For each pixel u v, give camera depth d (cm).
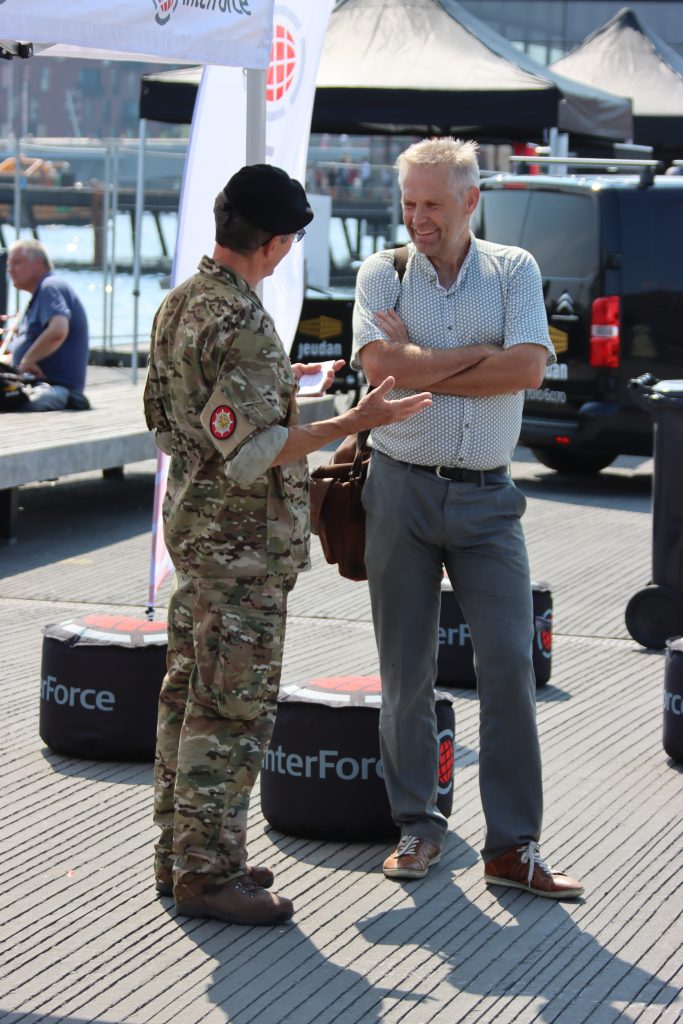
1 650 756
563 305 1264
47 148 1955
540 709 676
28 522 1118
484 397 463
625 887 480
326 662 741
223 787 441
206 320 416
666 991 408
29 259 1230
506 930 445
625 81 2083
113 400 1314
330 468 484
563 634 820
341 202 2098
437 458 464
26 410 1200
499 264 470
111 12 470
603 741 630
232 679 430
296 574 434
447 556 477
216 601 428
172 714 458
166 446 445
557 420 1277
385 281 473
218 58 511
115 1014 388
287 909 447
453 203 458
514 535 471
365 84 1498
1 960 418
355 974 414
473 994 404
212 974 413
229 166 627
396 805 492
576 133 1605
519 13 3095
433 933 442
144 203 2000
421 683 485
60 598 875
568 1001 401
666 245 1248
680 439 770
